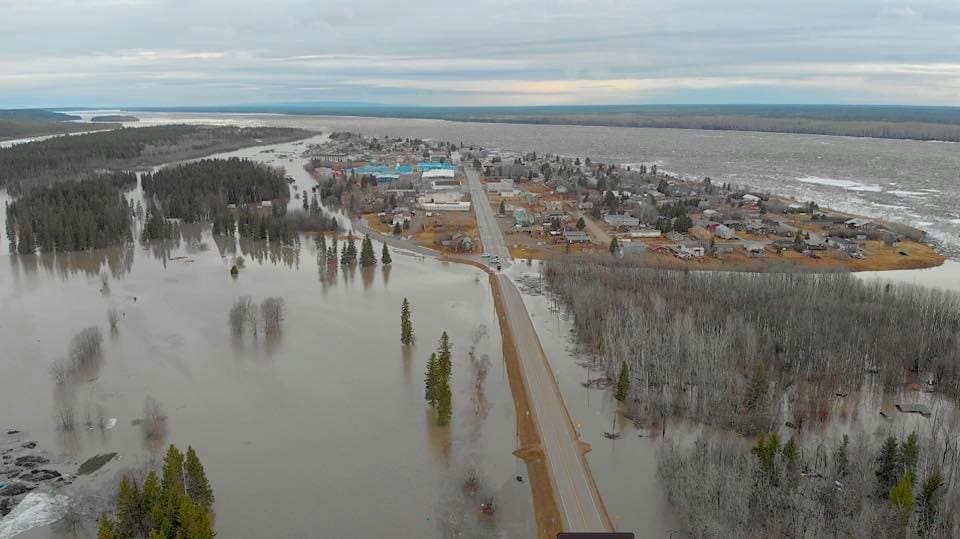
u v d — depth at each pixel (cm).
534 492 8900
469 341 13912
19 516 8288
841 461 8862
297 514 8438
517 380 11981
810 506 8162
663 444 9856
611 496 8812
